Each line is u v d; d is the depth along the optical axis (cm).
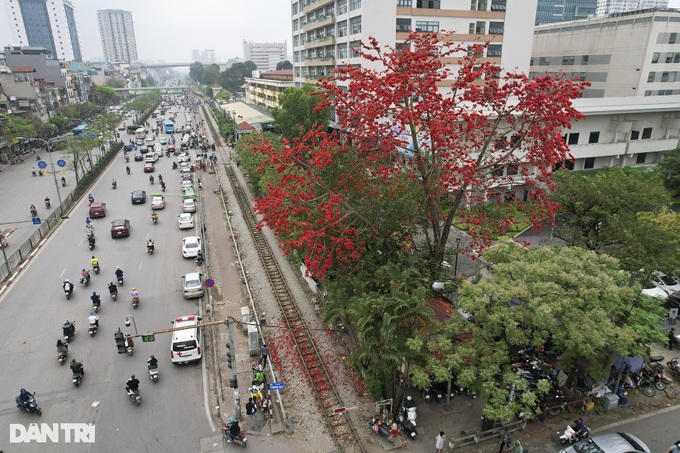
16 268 3369
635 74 6066
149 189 5541
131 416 1969
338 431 1884
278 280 3180
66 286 2912
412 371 1681
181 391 2127
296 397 2081
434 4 5250
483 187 2409
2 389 2123
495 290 1642
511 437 1780
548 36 7369
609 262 1769
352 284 2178
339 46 6288
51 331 2575
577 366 1983
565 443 1761
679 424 1898
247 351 2402
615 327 1577
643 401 2033
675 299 2620
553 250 1945
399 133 2256
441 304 2195
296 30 8244
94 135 6347
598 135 4488
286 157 2189
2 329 2597
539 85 1908
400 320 1788
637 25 5969
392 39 5250
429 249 2447
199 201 4959
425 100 2012
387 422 1848
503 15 5391
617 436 1692
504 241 1952
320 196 2219
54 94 10188
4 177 6222
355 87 2006
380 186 2380
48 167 6756
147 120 12962
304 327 2592
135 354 2383
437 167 2212
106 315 2741
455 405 1995
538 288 1606
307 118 5566
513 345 1855
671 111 4562
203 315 2744
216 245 3816
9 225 4312
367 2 5100
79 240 3916
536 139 2083
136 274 3269
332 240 2245
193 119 12800
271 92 10181
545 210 2247
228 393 2112
